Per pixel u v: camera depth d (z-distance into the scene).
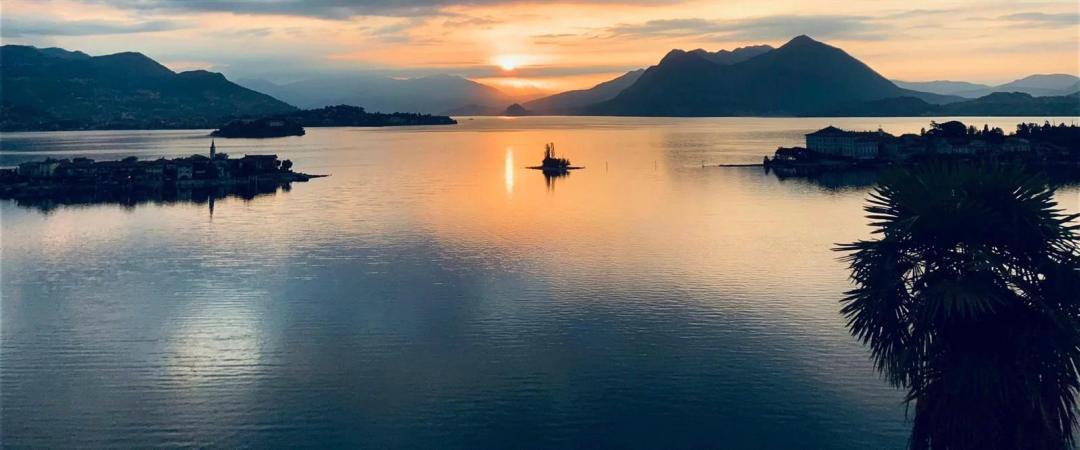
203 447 55.84
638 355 71.81
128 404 62.91
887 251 23.61
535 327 80.69
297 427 58.41
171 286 102.00
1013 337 21.78
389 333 79.44
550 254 118.50
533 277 102.69
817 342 74.19
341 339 77.88
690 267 107.62
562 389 64.31
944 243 23.03
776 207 171.62
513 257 116.50
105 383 67.31
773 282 98.38
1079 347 21.55
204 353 74.50
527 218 158.50
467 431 57.38
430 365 70.12
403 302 91.38
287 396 63.84
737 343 74.44
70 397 64.44
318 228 148.12
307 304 91.31
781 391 63.12
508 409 60.84
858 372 66.50
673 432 56.81
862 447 54.34
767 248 121.69
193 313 88.44
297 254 122.06
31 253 126.94
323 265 113.12
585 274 103.94
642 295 92.50
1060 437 22.03
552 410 60.50
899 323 23.28
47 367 71.44
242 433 57.72
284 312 88.00
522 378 66.75
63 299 95.88
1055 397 21.88
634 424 58.12
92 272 111.62
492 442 55.72
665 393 63.25
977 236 22.61
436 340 76.94
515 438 56.31
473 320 83.44
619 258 114.62
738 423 58.00
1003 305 21.75
